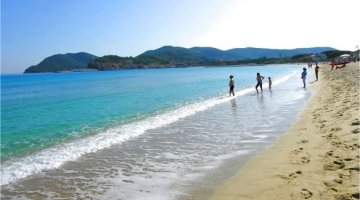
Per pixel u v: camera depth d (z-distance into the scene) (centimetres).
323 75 6059
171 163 1124
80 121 2247
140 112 2552
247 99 3042
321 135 1280
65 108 3128
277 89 3956
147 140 1506
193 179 948
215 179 934
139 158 1209
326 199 693
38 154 1362
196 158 1168
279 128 1590
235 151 1228
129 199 838
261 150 1212
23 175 1080
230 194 812
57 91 6094
